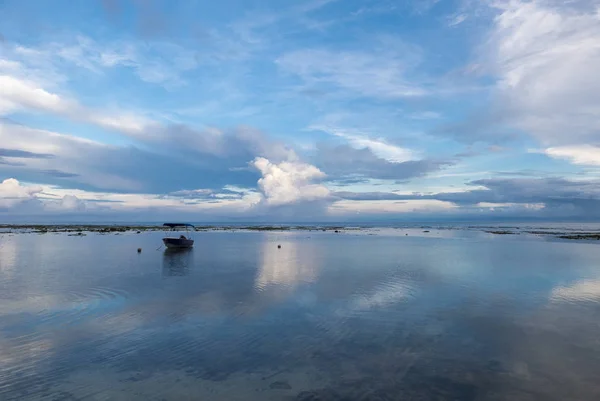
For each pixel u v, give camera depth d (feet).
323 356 36.37
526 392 29.37
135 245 156.35
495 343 39.78
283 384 30.68
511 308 53.52
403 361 35.17
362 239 210.59
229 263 101.04
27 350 37.86
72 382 31.12
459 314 50.49
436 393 29.19
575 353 37.17
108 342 40.11
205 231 319.68
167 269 89.66
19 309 52.85
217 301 57.57
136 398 28.58
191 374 32.55
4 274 81.82
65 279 75.97
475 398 28.45
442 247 153.07
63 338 41.34
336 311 51.98
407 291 64.59
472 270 87.81
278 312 51.52
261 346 38.91
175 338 41.32
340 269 89.81
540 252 130.21
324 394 29.07
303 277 78.54
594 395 28.99
